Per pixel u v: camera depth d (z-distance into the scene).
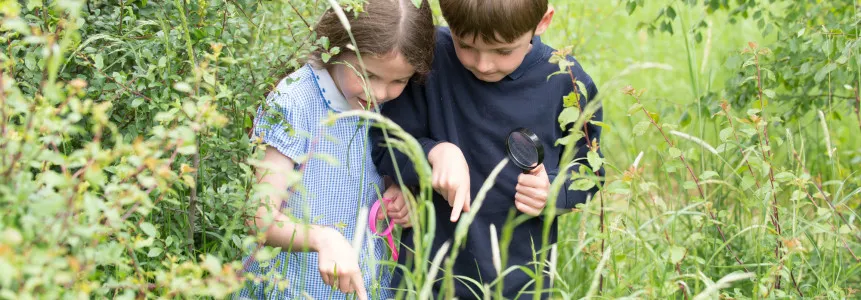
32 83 2.56
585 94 2.63
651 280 2.46
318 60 2.69
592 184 2.66
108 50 2.78
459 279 2.95
